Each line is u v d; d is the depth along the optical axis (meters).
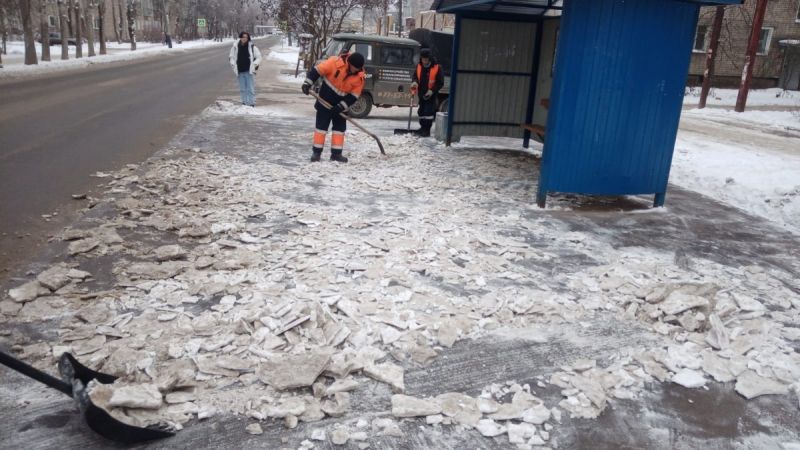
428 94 10.85
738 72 31.23
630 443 2.56
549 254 4.86
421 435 2.51
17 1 30.77
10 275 3.78
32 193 5.72
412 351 3.13
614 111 6.24
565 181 6.37
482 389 2.88
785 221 6.97
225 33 118.38
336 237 4.84
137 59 37.03
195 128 10.29
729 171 8.98
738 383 3.03
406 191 6.70
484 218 5.79
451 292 3.93
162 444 2.37
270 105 15.03
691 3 6.13
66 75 21.89
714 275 4.64
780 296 4.27
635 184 6.58
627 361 3.20
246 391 2.71
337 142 8.14
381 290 3.82
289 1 23.58
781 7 30.31
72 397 2.41
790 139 13.89
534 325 3.56
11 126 9.62
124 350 2.91
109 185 6.13
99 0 39.28
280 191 6.32
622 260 4.83
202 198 5.78
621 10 5.91
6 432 2.38
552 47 9.34
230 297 3.56
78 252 4.18
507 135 10.29
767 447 2.59
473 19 9.49
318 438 2.44
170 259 4.18
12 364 2.24
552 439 2.54
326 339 3.14
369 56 14.04
